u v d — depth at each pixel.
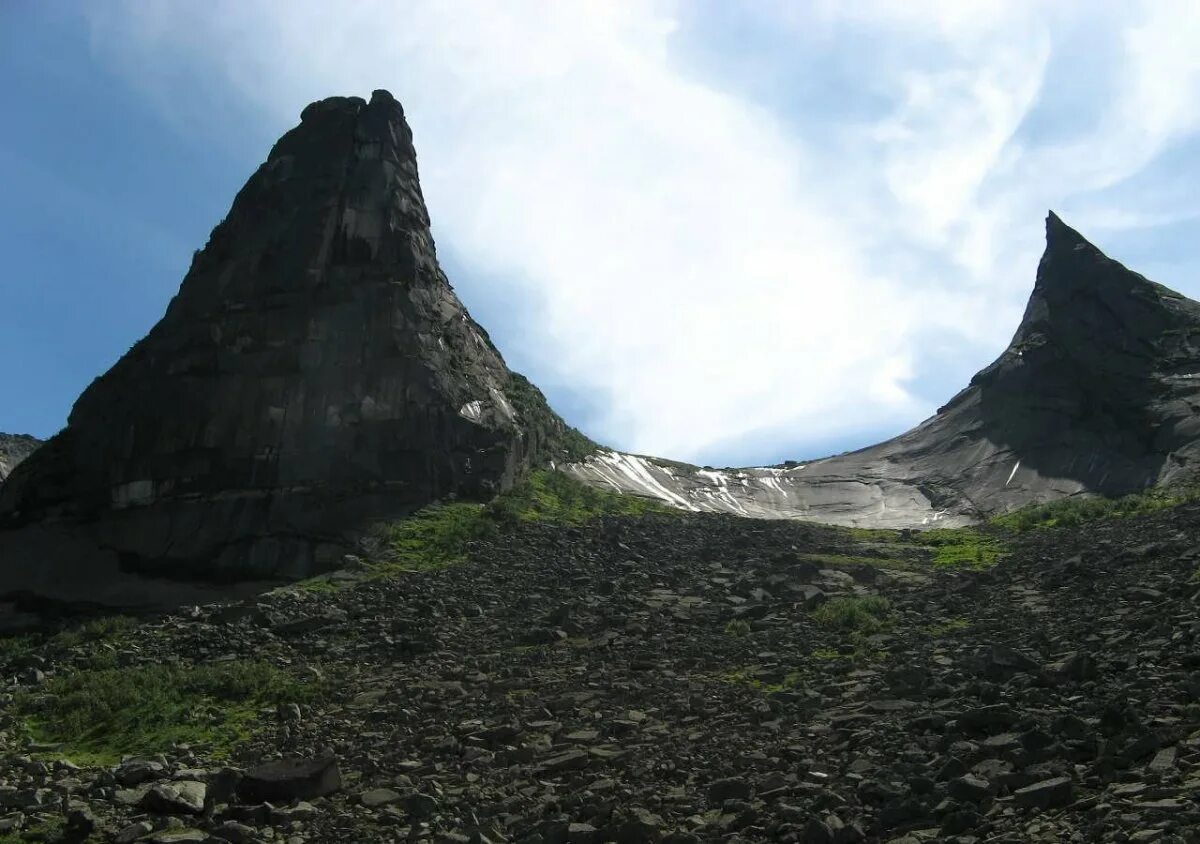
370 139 46.97
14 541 38.53
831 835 12.60
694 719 18.67
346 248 43.84
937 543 39.38
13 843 14.81
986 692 17.20
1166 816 11.27
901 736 16.08
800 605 27.97
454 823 14.45
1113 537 32.62
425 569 33.22
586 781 15.87
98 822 15.23
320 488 38.72
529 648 25.34
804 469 61.06
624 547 35.75
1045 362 54.22
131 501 39.44
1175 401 47.38
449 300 47.22
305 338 41.41
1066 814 12.12
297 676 24.00
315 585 31.97
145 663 26.02
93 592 36.25
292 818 15.13
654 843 13.23
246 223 45.53
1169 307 52.50
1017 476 50.12
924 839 12.24
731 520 42.88
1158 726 14.10
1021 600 25.73
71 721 21.62
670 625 26.80
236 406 40.38
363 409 40.19
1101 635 20.12
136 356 43.47
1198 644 17.86
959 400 61.12
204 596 35.44
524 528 37.34
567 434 52.91
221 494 38.88
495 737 18.30
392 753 18.06
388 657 25.53
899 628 24.70
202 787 16.67
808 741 16.75
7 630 33.97
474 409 42.69
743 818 13.62
